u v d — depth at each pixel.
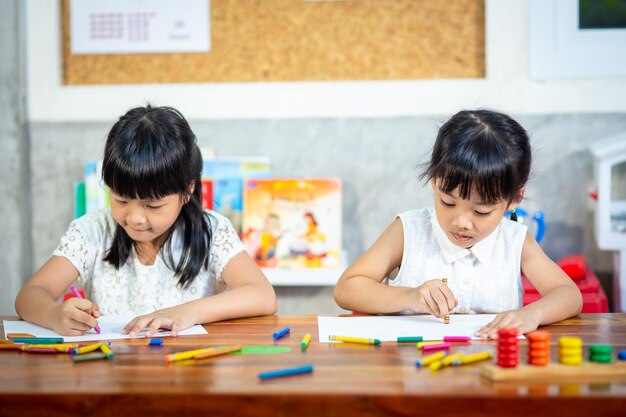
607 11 2.10
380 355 0.99
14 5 2.20
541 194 2.17
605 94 2.12
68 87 2.25
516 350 0.89
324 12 2.20
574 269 1.87
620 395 0.80
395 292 1.29
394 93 2.18
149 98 2.23
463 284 1.44
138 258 1.46
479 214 1.25
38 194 2.28
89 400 0.83
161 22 2.23
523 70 2.14
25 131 2.26
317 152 2.21
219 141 2.23
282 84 2.21
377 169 2.21
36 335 1.15
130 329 1.14
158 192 1.25
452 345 1.05
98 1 2.24
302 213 2.05
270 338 1.11
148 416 0.83
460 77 2.19
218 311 1.23
